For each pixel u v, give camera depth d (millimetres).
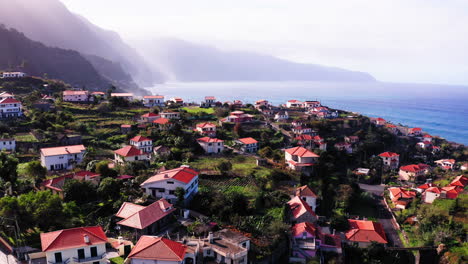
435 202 94750
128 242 58375
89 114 166125
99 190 73312
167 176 77500
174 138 131250
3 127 129125
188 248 55750
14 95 186125
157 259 51062
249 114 187750
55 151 106375
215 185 91625
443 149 185875
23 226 58250
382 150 168750
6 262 50406
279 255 67375
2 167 78438
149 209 65562
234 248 57719
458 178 120500
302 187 94188
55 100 180500
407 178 138125
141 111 178500
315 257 67125
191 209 76312
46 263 50375
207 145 129375
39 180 84188
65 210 62500
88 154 114938
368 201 106375
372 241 76750
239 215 74375
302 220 79812
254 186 92375
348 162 148375
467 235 77438
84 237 52125
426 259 74625
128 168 94250
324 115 195000
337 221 84188
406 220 93750
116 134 144125
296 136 154750
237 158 123875
